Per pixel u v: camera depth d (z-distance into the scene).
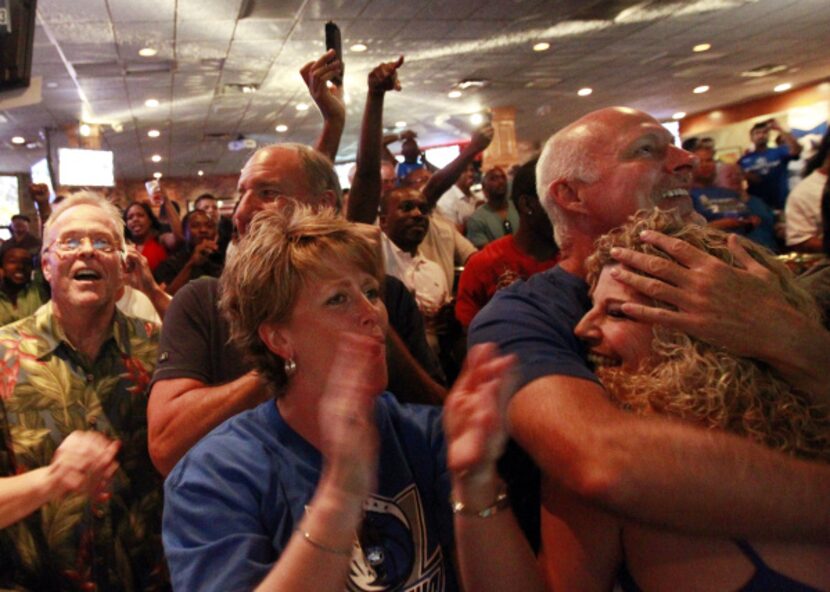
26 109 10.59
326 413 0.82
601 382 1.03
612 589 0.97
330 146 2.09
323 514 0.80
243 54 8.40
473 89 11.62
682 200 1.37
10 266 4.33
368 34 8.06
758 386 0.90
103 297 1.67
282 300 0.98
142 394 1.73
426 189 3.59
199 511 0.95
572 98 13.05
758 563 0.84
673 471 0.83
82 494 1.40
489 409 0.89
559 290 1.25
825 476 0.84
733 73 11.89
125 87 9.60
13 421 1.58
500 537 0.94
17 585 1.53
